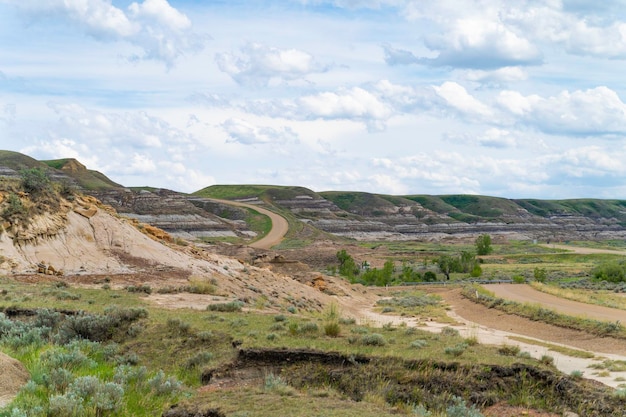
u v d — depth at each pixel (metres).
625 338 28.27
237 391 13.96
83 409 11.94
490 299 48.72
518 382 16.12
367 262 141.38
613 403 15.05
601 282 86.88
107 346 19.28
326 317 27.75
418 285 92.12
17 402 11.88
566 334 31.72
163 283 38.62
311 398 13.34
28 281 34.28
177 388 14.70
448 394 15.35
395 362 16.72
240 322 22.56
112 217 47.31
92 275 38.50
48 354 16.23
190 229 191.38
